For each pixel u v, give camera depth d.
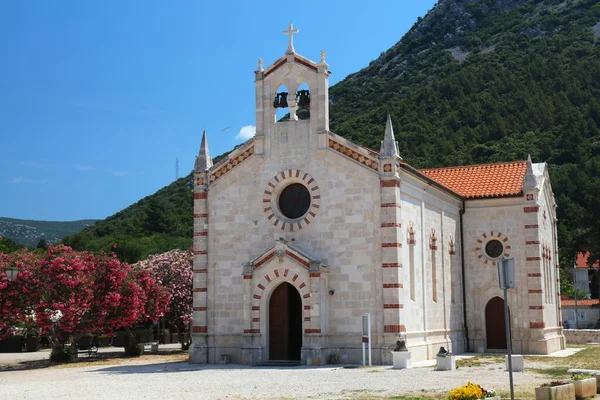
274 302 38.34
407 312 38.00
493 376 29.92
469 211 48.72
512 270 21.56
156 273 56.06
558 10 192.75
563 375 30.02
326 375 30.78
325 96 39.38
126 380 30.09
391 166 37.03
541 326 45.44
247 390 25.45
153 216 125.00
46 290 42.50
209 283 40.22
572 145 112.75
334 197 38.16
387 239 36.59
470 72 145.62
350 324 36.91
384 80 173.88
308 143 39.22
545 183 51.09
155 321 55.31
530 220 46.44
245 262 39.50
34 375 34.56
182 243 109.75
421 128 120.75
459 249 48.00
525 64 150.88
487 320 47.44
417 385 26.58
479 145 116.38
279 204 39.88
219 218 40.59
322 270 36.97
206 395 24.08
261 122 40.41
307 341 36.50
